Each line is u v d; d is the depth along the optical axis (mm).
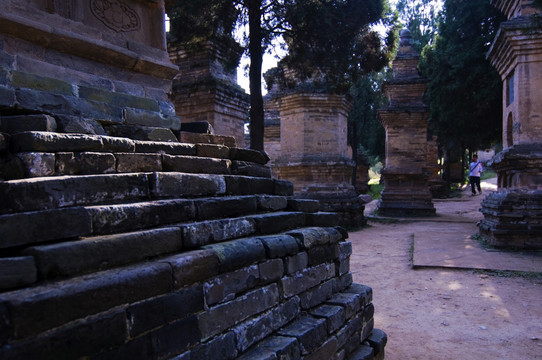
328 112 14664
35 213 2111
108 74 4344
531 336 4801
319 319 3389
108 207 2449
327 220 4312
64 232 2199
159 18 4918
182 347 2359
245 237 3254
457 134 20422
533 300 5973
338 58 11922
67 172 2680
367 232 13672
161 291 2293
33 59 3693
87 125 3547
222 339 2607
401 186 18984
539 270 7398
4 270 1832
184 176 3176
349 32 11641
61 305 1822
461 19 19016
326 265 3902
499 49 10383
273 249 3146
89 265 2127
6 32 3512
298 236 3533
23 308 1693
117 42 4406
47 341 1747
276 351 2789
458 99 18891
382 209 18828
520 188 9570
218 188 3488
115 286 2049
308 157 14547
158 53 4844
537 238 9148
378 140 28906
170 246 2586
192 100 11852
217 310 2623
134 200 2799
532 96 9477
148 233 2461
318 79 14422
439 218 17109
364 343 4035
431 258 8570
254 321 2900
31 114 3385
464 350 4523
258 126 11023
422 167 18672
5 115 3303
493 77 17578
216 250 2699
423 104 18734
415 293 6551
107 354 1977
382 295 6555
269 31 11531
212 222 2963
